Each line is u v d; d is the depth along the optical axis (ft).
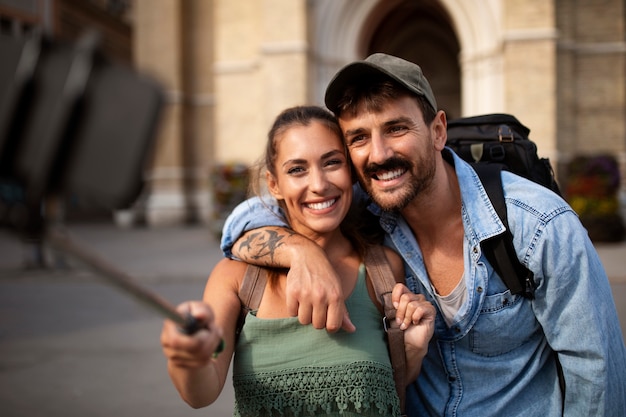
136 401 14.10
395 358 5.65
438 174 5.91
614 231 38.06
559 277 5.55
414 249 6.21
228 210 43.98
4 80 2.27
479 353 6.14
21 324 21.35
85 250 2.71
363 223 6.43
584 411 5.71
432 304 6.20
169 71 63.10
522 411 6.14
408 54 87.25
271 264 5.54
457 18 49.14
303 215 5.71
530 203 5.75
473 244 5.83
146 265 33.30
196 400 4.78
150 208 62.69
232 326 5.53
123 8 85.76
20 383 15.26
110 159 2.32
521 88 45.78
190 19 65.00
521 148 6.87
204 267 32.37
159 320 21.71
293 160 5.56
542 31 45.19
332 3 50.47
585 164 38.91
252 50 55.42
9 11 52.31
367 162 5.57
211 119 65.16
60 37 2.45
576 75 49.37
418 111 5.52
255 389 5.46
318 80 51.03
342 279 5.88
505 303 5.90
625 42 48.73
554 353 6.20
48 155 2.24
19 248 42.04
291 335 5.50
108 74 2.37
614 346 5.61
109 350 18.10
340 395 5.36
